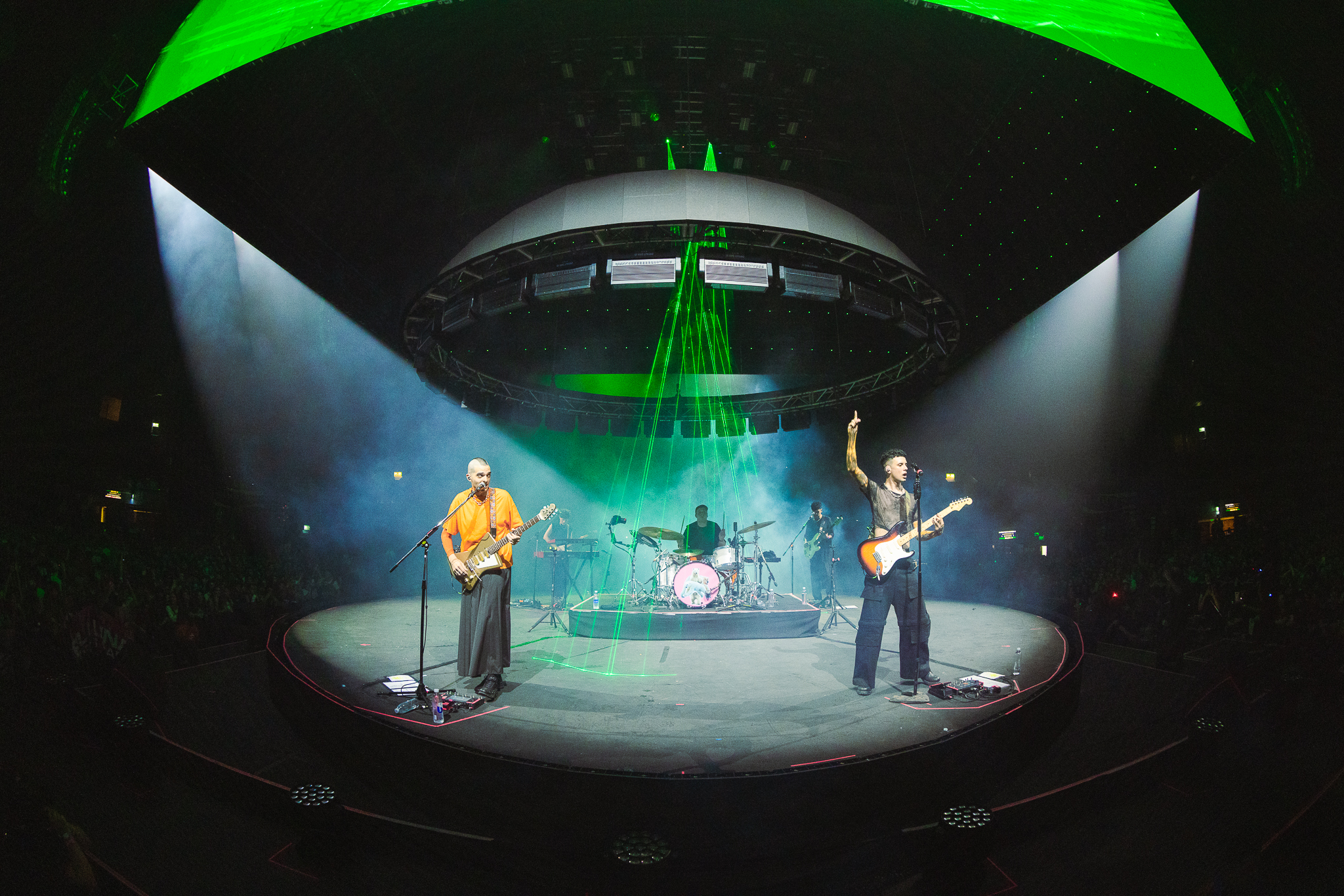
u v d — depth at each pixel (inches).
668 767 128.6
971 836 115.3
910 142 263.9
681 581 302.8
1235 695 195.5
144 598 275.6
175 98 233.3
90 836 125.5
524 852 119.7
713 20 221.9
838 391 499.2
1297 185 315.3
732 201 259.8
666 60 237.1
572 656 248.4
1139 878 119.0
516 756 134.7
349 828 127.3
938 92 245.0
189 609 298.7
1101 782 143.2
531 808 127.8
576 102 251.3
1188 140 236.1
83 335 442.0
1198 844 128.7
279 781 159.9
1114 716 200.7
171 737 172.7
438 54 228.7
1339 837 126.3
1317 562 313.4
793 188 272.8
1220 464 497.0
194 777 150.6
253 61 223.5
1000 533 604.1
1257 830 132.1
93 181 360.5
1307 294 386.6
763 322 418.3
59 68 255.8
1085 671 257.3
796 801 124.4
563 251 277.7
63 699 164.9
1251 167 321.1
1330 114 260.7
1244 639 261.0
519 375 492.1
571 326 422.9
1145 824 136.7
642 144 270.2
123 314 459.8
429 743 144.4
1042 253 301.6
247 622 322.3
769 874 118.3
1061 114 243.8
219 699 219.9
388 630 305.4
